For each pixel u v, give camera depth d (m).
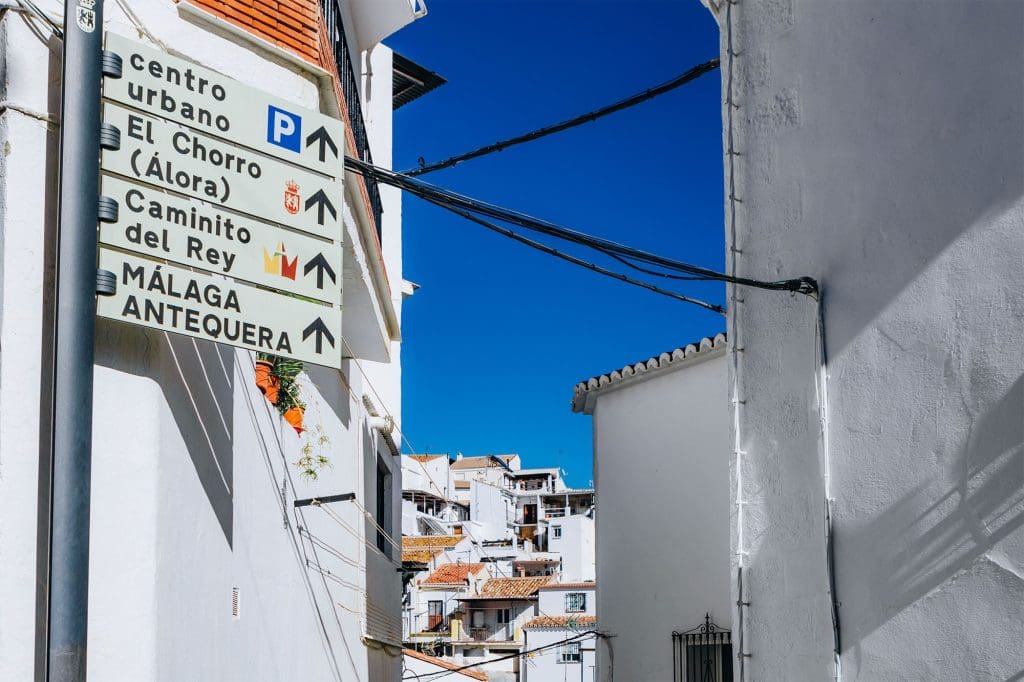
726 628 12.36
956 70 6.65
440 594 49.69
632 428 14.41
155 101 5.71
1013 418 6.09
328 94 7.36
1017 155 6.24
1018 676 5.88
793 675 7.16
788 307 7.60
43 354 5.27
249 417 7.52
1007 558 6.01
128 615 5.42
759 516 7.57
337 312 6.36
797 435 7.39
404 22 12.31
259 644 7.56
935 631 6.31
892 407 6.77
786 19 7.95
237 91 6.09
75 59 5.22
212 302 5.80
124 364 5.61
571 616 42.62
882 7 7.19
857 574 6.82
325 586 9.48
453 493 76.88
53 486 4.87
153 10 6.23
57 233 5.12
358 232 9.14
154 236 5.59
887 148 7.04
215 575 6.62
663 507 13.65
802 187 7.62
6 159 5.28
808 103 7.67
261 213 6.09
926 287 6.67
